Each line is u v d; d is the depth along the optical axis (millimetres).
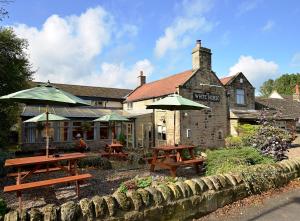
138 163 12984
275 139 9617
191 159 10750
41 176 9781
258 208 6199
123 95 36219
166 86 25281
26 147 20812
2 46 16156
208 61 24359
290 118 27172
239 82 26453
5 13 12820
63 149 20781
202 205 5871
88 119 23922
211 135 23609
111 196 4930
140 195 5113
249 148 9539
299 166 8797
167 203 5340
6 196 7348
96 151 21672
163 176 9102
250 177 7098
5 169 9672
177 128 21844
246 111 26094
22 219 4141
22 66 17359
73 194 7453
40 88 8398
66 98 8070
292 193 7270
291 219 5547
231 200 6488
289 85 65438
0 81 15969
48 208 4391
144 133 25203
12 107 17344
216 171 8039
